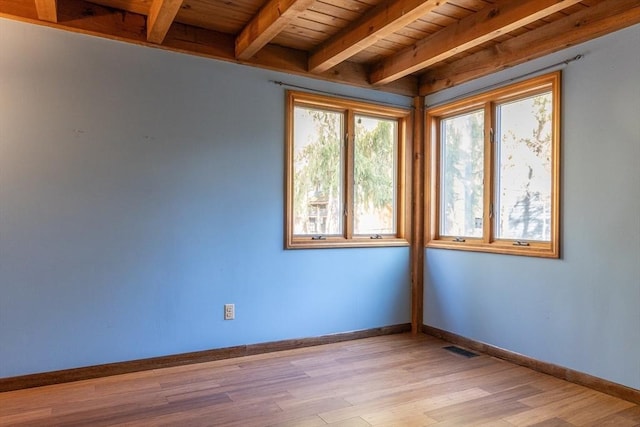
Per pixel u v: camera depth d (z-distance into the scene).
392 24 2.63
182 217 3.08
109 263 2.85
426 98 4.07
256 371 2.96
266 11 2.70
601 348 2.67
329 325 3.68
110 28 2.82
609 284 2.63
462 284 3.67
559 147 2.91
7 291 2.58
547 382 2.81
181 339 3.08
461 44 2.94
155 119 2.99
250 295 3.33
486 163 3.50
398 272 4.05
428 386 2.73
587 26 2.71
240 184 3.29
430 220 4.04
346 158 3.83
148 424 2.18
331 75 3.64
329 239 3.71
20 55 2.61
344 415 2.31
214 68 3.20
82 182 2.77
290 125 3.49
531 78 3.10
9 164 2.58
